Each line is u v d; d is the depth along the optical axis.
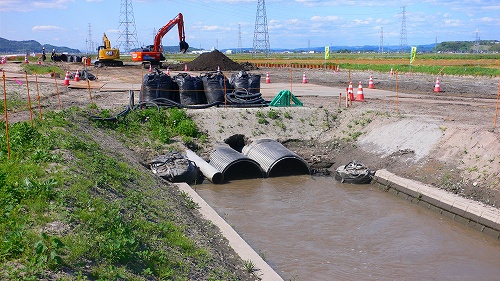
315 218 14.80
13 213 8.80
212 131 22.27
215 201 16.48
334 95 31.86
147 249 9.14
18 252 7.49
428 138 18.78
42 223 8.61
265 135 22.56
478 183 15.41
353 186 18.33
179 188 16.31
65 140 14.66
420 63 75.44
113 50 64.50
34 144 13.59
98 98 27.81
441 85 40.53
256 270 10.35
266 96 30.95
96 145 15.99
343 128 22.97
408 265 11.64
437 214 15.16
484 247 12.73
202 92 25.34
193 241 10.77
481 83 42.88
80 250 7.84
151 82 24.22
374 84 41.34
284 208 15.75
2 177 10.13
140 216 10.84
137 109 23.06
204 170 18.62
